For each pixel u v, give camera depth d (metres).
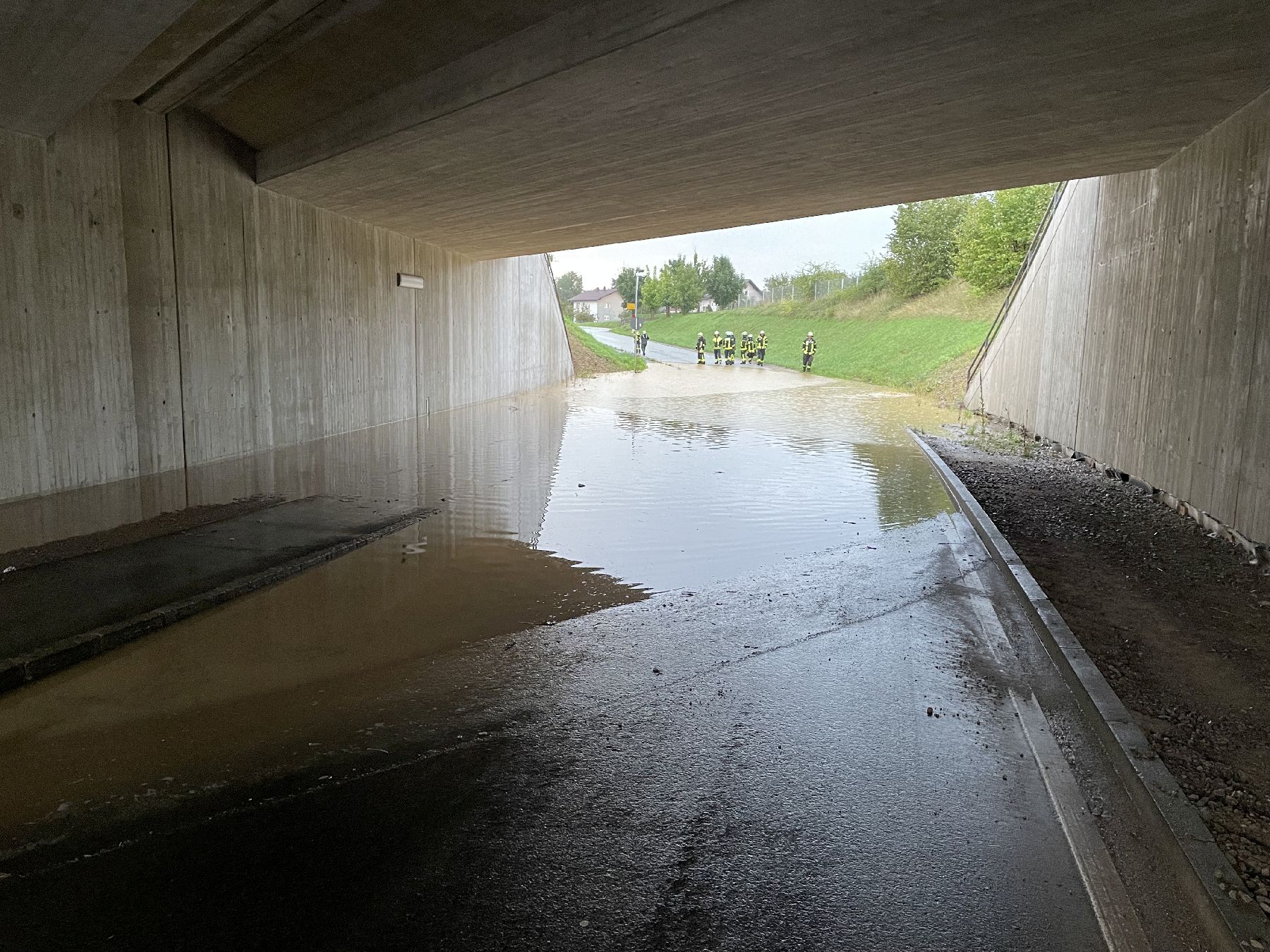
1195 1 6.19
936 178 12.20
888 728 4.41
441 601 6.46
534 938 2.79
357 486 11.01
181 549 7.55
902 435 17.33
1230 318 8.16
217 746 4.16
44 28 6.53
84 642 5.24
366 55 9.29
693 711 4.60
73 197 10.01
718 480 11.84
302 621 5.97
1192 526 8.80
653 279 96.19
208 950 2.72
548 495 10.62
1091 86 7.97
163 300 11.55
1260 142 7.80
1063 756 4.14
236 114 11.70
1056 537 8.35
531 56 8.23
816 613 6.31
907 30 6.88
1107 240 12.72
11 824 3.47
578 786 3.79
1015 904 3.00
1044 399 16.39
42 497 9.76
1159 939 2.83
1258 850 3.16
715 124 9.62
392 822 3.48
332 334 15.97
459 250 21.62
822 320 55.97
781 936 2.82
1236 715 4.34
